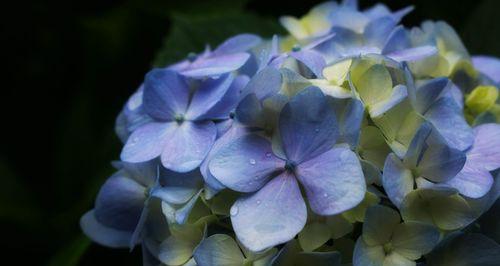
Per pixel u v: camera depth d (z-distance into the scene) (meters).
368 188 0.41
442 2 0.53
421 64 0.44
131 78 0.54
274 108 0.41
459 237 0.41
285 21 0.47
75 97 0.55
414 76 0.43
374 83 0.41
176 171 0.41
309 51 0.43
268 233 0.40
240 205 0.40
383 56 0.41
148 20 0.54
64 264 0.49
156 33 0.54
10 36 0.55
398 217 0.40
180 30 0.51
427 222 0.41
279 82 0.41
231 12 0.52
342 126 0.41
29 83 0.55
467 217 0.41
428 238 0.40
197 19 0.51
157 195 0.41
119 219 0.45
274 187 0.41
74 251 0.49
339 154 0.40
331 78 0.41
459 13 0.53
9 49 0.55
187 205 0.41
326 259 0.40
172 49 0.51
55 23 0.55
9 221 0.54
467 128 0.42
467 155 0.42
